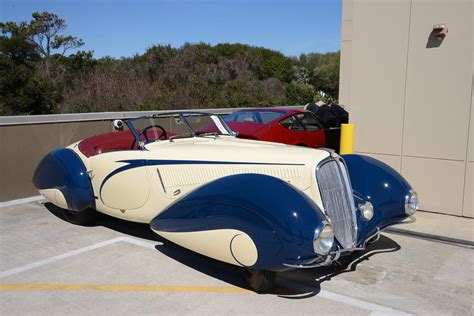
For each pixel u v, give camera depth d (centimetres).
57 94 1845
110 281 440
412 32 671
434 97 663
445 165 665
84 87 1819
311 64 4853
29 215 668
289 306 390
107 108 1720
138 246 535
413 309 388
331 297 408
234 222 384
